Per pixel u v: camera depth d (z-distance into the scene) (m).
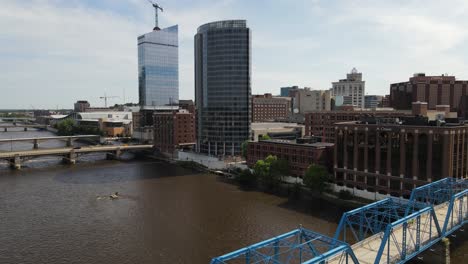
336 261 51.31
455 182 81.62
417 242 57.81
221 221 90.25
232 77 187.25
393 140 99.12
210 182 138.25
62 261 68.38
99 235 81.56
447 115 175.50
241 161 168.38
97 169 170.00
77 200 111.81
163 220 91.81
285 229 83.75
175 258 69.19
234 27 185.62
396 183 99.06
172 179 144.88
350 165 109.88
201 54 197.00
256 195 116.25
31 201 110.69
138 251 72.56
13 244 76.69
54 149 189.62
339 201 104.88
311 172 109.88
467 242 73.75
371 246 59.31
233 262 66.94
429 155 92.00
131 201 110.38
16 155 171.62
